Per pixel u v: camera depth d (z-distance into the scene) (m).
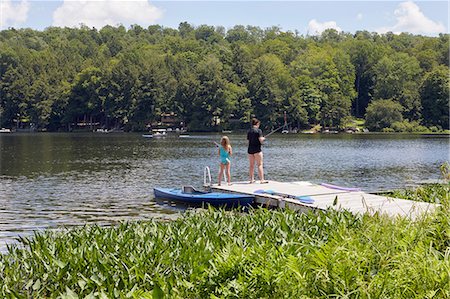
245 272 5.09
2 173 26.02
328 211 8.23
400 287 4.56
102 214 14.45
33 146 52.62
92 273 5.38
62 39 163.00
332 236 6.47
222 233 6.82
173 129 96.06
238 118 93.94
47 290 5.36
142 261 5.64
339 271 4.75
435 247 5.95
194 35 177.75
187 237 6.55
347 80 104.50
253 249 5.71
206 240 6.47
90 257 5.78
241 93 94.00
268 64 100.31
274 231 6.80
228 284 4.85
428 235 6.23
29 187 20.52
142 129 97.06
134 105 96.62
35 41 159.00
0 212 14.88
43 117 101.44
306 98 94.62
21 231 12.30
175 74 108.12
